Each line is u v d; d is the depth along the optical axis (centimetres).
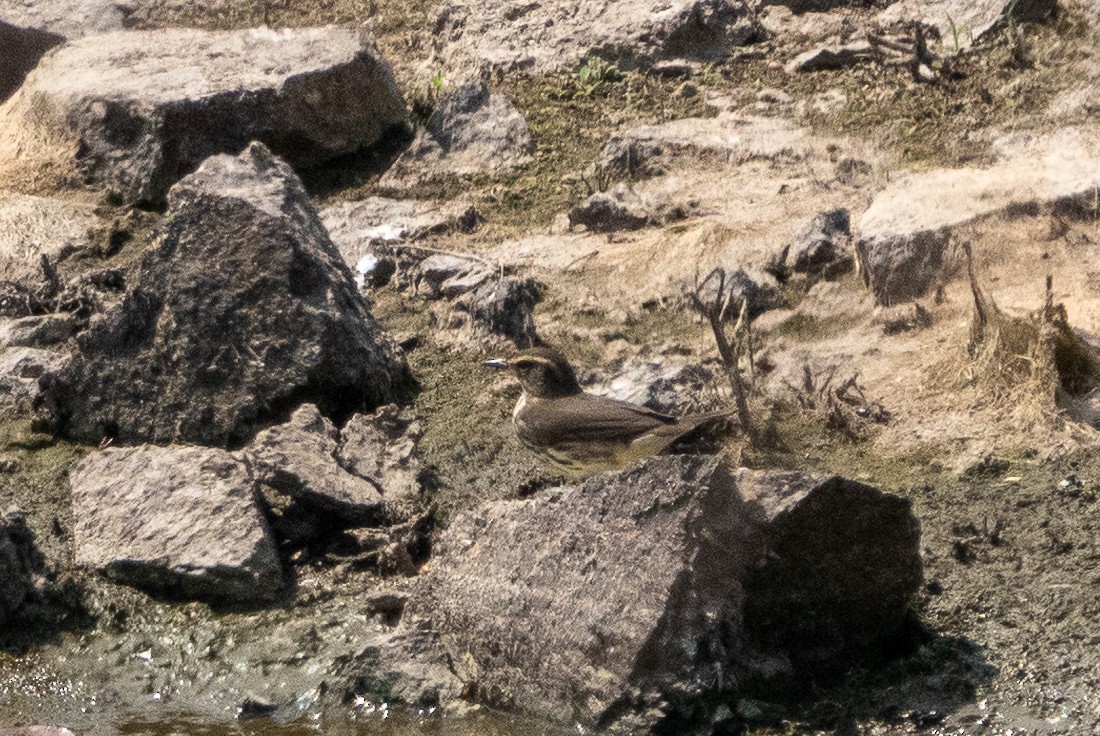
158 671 1128
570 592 1012
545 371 1197
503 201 1661
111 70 1825
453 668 1062
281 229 1350
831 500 976
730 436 1249
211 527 1187
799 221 1516
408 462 1263
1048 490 1145
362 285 1549
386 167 1770
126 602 1177
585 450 1153
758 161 1645
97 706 1108
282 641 1127
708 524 984
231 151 1723
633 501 1001
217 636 1141
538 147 1734
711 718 972
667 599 973
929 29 1803
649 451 1138
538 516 1044
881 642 1022
